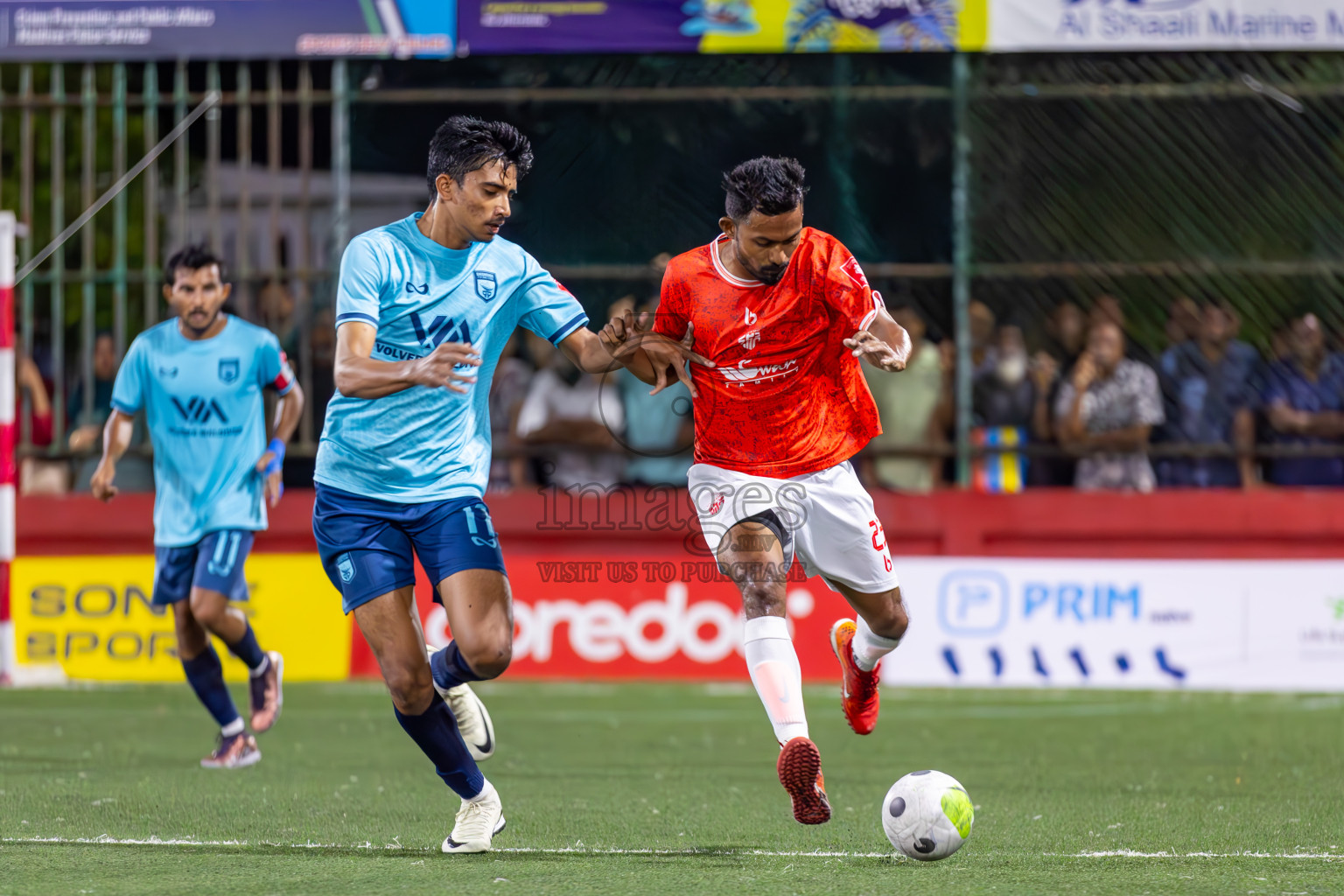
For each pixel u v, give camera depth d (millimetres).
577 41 33469
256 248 36500
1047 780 21656
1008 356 35219
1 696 32219
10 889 13141
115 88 36031
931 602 34062
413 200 36406
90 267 35062
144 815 17797
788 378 16188
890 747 25578
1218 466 35375
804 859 14844
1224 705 31578
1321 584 33562
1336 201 34625
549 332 16016
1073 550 34438
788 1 33125
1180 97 34469
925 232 35688
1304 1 32969
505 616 14953
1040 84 34938
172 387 22672
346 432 15133
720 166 35562
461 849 15242
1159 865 14484
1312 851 15406
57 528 35219
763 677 15422
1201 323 34875
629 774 22281
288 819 17594
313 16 33812
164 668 34469
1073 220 35031
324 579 34656
